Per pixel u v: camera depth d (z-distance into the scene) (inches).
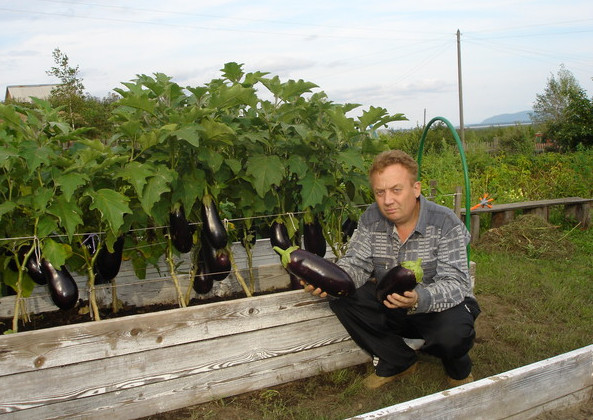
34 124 124.3
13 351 105.0
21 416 107.0
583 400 113.1
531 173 548.7
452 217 127.7
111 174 128.3
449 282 123.5
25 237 118.3
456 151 735.7
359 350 144.1
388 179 121.1
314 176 145.4
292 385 134.5
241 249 189.3
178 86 140.8
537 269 267.0
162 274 177.9
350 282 125.7
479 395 95.9
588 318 191.3
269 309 129.3
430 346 126.0
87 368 111.7
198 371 122.7
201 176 134.0
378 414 84.4
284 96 152.6
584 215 390.9
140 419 118.0
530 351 158.2
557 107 1879.9
